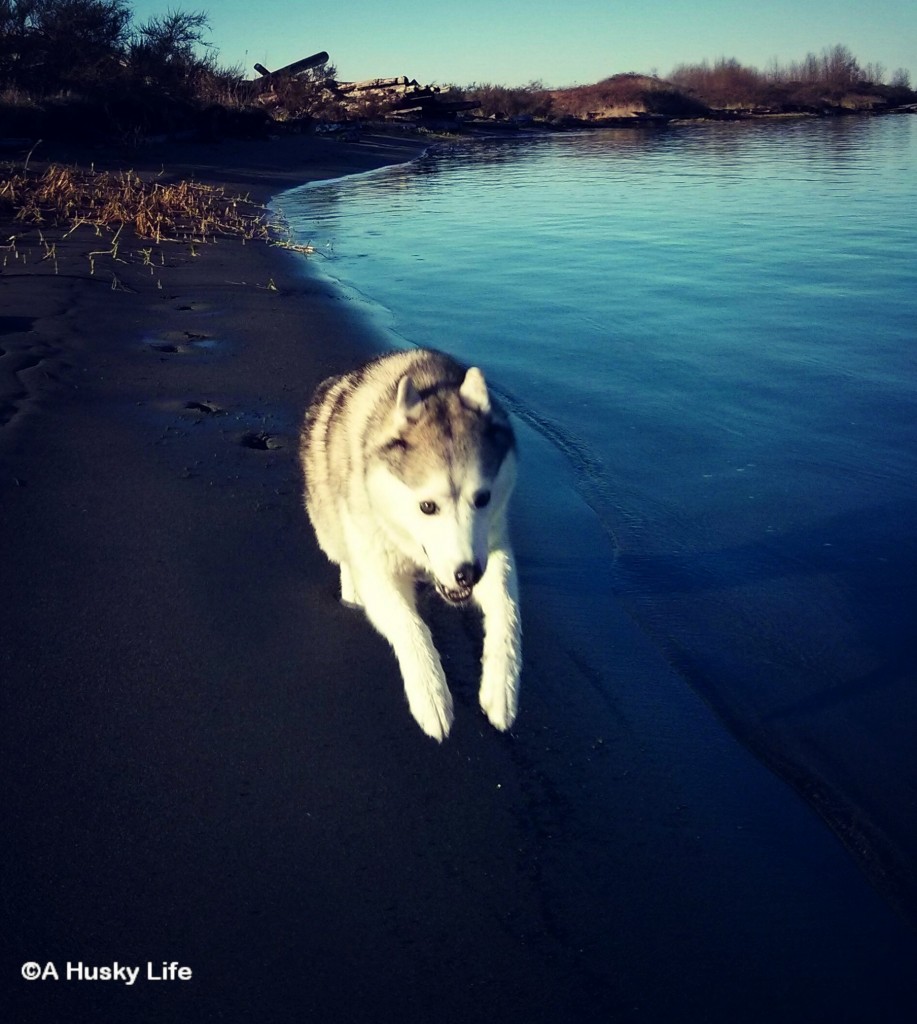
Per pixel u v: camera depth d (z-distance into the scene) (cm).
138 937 78
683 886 85
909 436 184
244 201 530
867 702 110
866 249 384
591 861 88
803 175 730
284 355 229
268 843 88
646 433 189
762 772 100
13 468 157
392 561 114
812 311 281
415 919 81
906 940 80
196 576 132
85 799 91
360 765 99
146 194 458
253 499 154
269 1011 72
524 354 241
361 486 111
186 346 233
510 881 85
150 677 110
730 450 181
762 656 120
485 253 391
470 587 100
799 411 199
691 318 275
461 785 97
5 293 266
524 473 173
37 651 113
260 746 100
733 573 139
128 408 188
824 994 75
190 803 92
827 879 86
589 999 74
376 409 115
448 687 108
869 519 153
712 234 433
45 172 491
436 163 919
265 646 118
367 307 289
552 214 516
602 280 331
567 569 141
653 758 102
